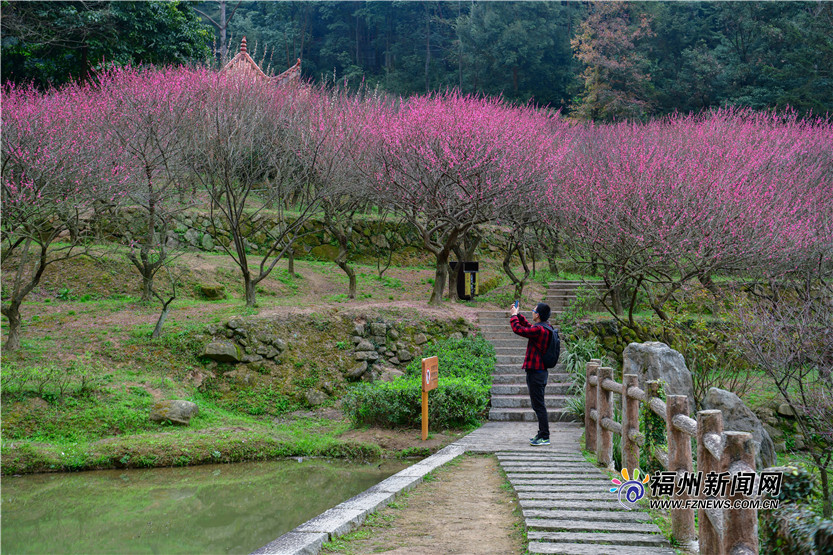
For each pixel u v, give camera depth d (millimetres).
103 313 14273
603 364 13125
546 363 8820
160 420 10453
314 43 61625
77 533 6438
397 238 22812
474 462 8141
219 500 7574
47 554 5836
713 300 13688
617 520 5078
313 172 15648
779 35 37062
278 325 13500
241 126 14750
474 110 15750
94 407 10438
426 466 7766
